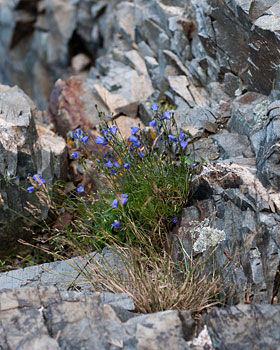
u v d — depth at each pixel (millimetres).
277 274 3180
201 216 3840
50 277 3848
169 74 5930
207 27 5168
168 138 4074
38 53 11414
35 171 4641
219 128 4781
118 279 3562
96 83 6594
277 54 4191
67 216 4895
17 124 4496
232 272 3355
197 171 4027
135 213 4027
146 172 4004
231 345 2766
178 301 3262
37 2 10984
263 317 2871
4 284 3818
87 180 5266
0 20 11641
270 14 4355
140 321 2891
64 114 6266
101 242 4035
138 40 6816
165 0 6160
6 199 4496
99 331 2867
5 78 12141
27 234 4820
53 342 2783
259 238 3320
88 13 9766
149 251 3674
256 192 3461
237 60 4914
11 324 2889
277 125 3574
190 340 2896
